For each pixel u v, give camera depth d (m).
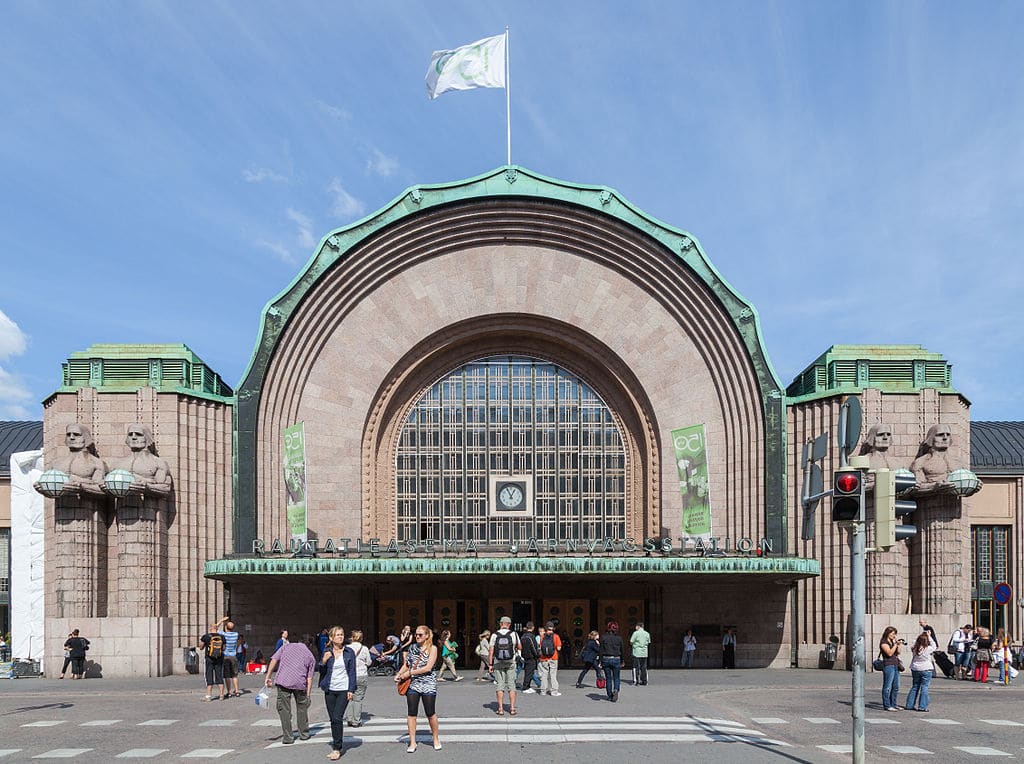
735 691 28.50
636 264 42.38
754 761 16.86
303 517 39.09
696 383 42.00
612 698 25.16
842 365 39.72
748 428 40.97
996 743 19.50
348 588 41.06
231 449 40.28
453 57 43.94
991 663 34.44
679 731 20.09
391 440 42.81
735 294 41.47
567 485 42.88
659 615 41.25
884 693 24.52
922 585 37.50
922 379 39.41
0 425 53.66
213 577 37.00
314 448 41.22
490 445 43.03
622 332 42.38
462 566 35.31
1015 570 46.09
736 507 40.94
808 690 29.17
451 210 41.84
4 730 21.05
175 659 37.28
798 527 39.66
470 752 17.61
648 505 41.97
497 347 43.50
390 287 42.28
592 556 37.00
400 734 19.84
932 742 19.53
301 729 19.16
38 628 45.53
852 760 16.38
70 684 32.88
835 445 38.88
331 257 41.31
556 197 41.88
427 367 43.22
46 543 38.59
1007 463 47.06
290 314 40.84
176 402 38.44
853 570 15.95
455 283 42.44
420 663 17.81
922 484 37.31
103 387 38.53
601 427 43.25
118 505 36.62
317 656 39.53
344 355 41.84
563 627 41.56
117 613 36.41
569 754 17.39
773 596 40.31
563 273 42.62
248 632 39.53
